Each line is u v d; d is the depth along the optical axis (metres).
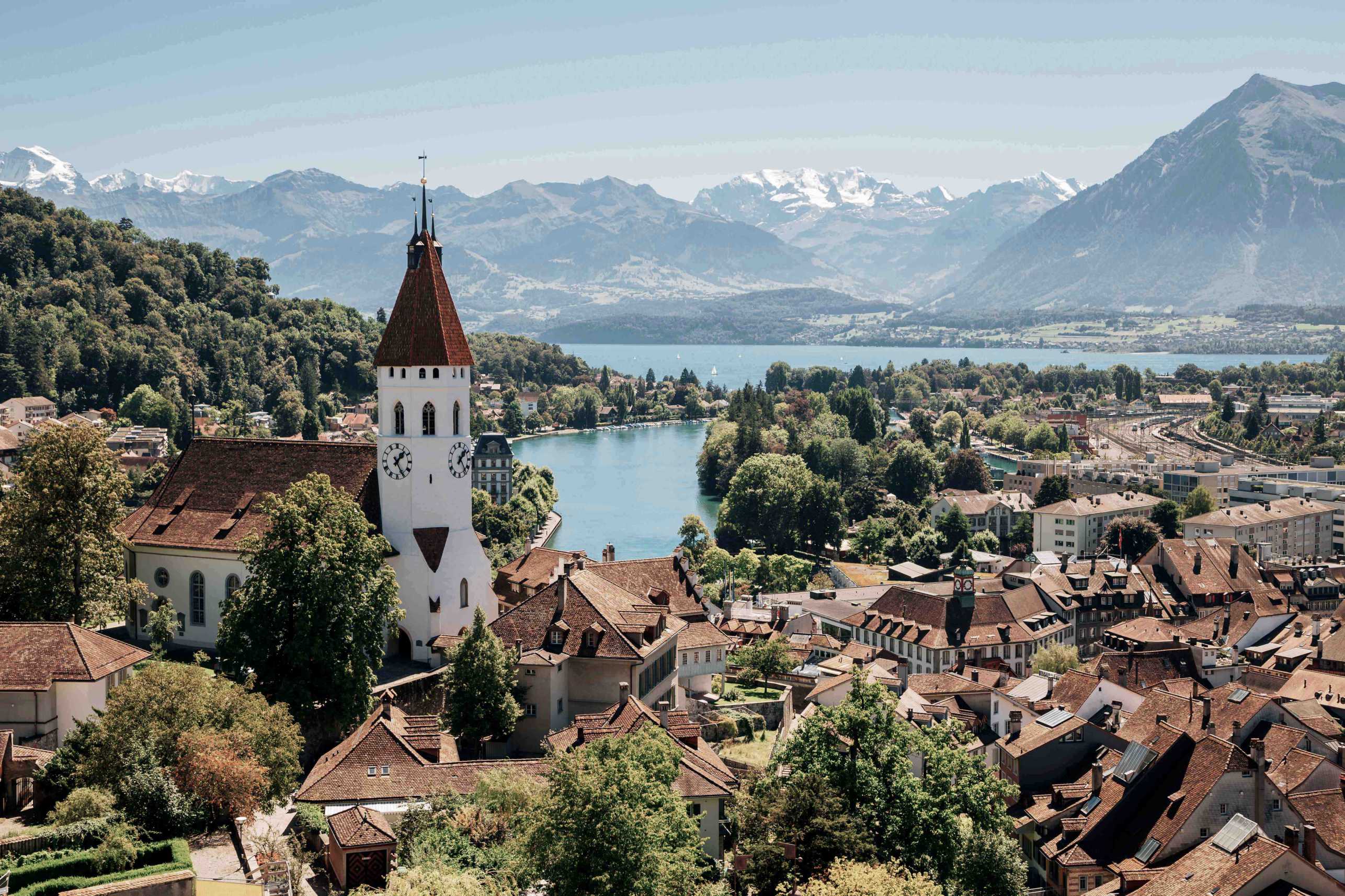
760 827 103.81
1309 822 120.56
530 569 181.75
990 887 107.94
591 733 114.62
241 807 97.38
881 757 108.56
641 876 86.88
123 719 98.75
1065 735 142.62
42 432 137.62
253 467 153.50
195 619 148.50
